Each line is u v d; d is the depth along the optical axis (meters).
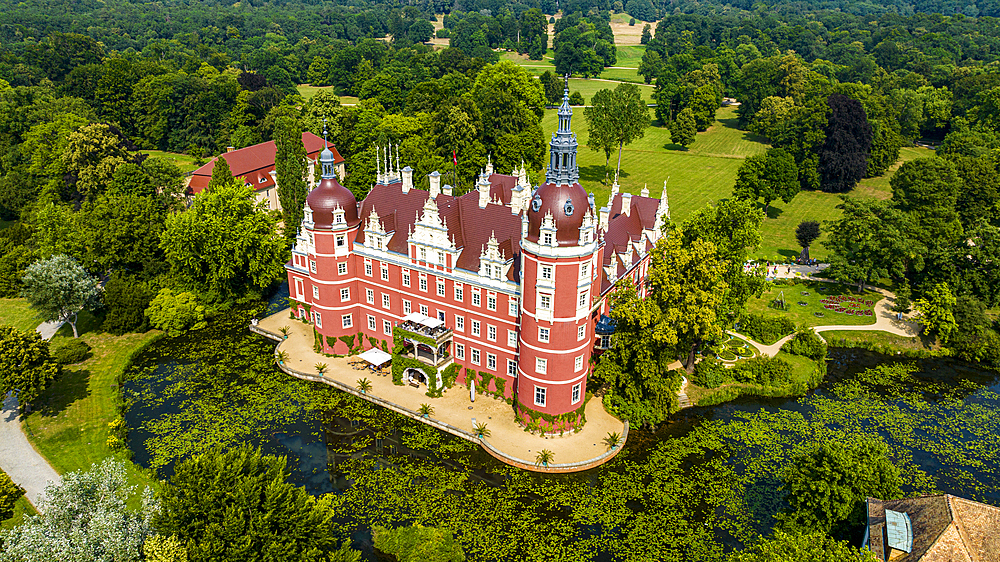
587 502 64.06
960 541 45.09
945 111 198.75
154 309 94.62
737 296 84.88
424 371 78.62
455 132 153.12
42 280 87.06
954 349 92.81
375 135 161.38
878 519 50.41
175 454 70.00
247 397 80.56
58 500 46.75
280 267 106.12
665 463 69.62
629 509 63.16
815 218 145.50
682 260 70.62
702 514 62.66
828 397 82.38
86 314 99.50
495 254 70.88
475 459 69.88
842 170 159.50
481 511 62.78
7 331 71.31
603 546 58.72
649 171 177.88
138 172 121.50
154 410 77.75
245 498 45.12
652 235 88.94
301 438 73.25
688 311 70.81
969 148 155.88
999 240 98.12
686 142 196.00
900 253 101.88
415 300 81.06
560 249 63.91
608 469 68.50
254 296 105.81
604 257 79.94
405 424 75.31
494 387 78.25
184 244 99.56
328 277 84.62
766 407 80.25
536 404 71.38
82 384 81.56
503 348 75.12
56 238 103.94
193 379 84.44
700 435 74.38
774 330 93.75
